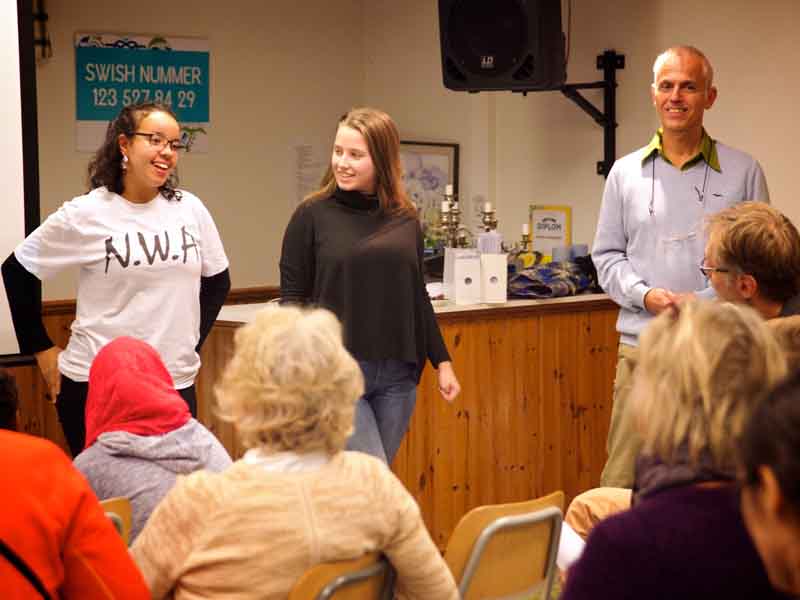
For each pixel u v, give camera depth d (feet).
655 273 13.08
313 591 6.45
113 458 8.25
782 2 16.79
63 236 11.57
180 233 11.89
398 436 12.32
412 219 12.07
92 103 21.85
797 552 3.76
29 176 12.89
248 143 23.32
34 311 11.91
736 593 4.77
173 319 11.85
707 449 5.13
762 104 17.21
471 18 18.63
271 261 23.76
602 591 4.89
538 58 18.16
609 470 13.19
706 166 13.03
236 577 6.43
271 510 6.46
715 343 5.26
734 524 4.82
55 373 12.00
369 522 6.65
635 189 13.23
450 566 8.00
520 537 8.27
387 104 24.02
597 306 16.48
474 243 20.49
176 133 11.66
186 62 22.61
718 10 17.70
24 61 12.79
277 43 23.50
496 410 15.66
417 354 12.18
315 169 24.11
